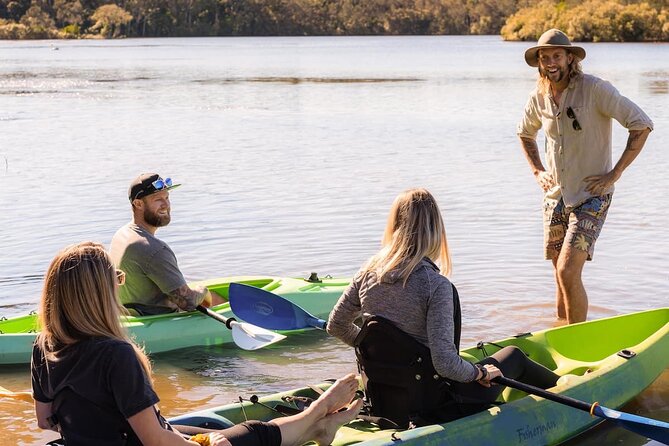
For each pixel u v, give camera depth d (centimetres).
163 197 685
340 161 1594
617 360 573
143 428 339
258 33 13338
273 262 912
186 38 12825
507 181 1352
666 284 823
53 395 346
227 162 1602
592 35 8181
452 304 431
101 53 7700
